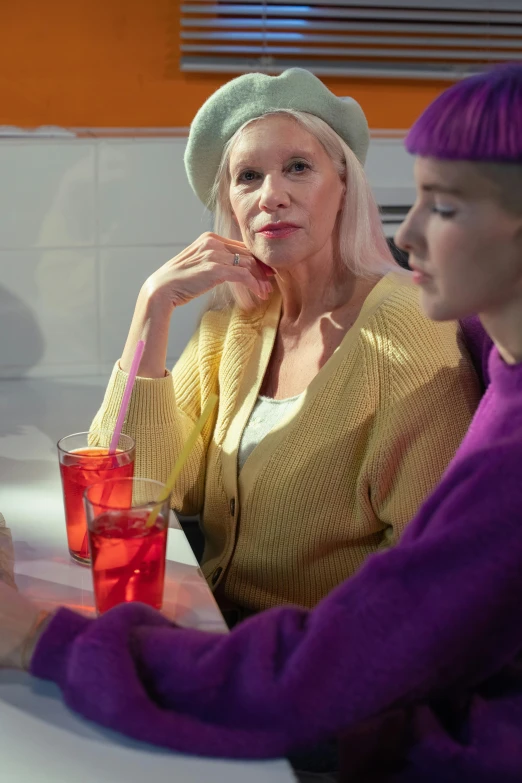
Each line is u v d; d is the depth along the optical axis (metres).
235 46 2.15
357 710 0.70
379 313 1.28
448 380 1.21
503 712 0.76
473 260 0.72
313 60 2.23
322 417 1.28
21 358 2.18
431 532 0.72
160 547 0.95
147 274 2.19
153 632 0.80
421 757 0.77
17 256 2.11
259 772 0.72
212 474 1.43
